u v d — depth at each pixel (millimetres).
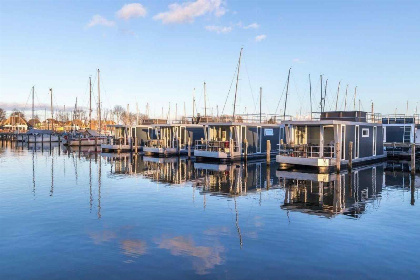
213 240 10305
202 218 12789
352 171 26781
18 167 29625
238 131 36156
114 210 14062
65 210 14070
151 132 51312
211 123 36406
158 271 8172
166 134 44719
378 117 35406
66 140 69688
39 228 11555
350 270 8195
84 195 17250
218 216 13078
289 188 19203
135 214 13406
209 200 16000
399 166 30578
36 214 13414
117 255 9156
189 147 36781
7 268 8391
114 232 11133
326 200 15961
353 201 15742
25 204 15172
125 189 18969
